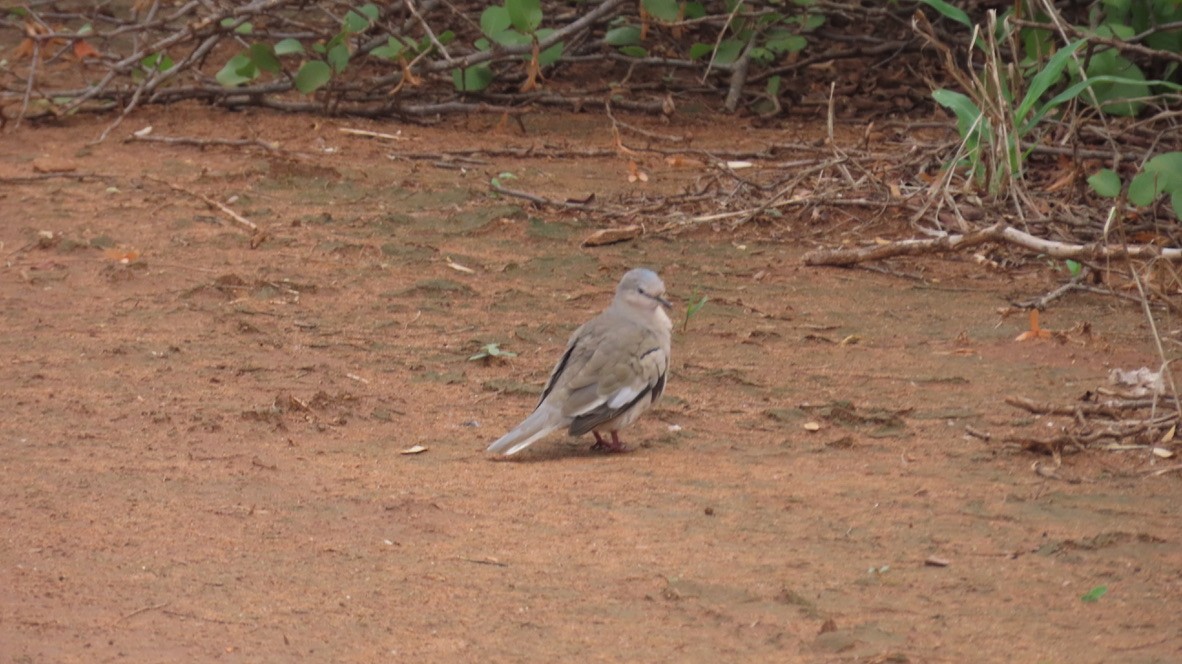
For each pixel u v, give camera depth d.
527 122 20.78
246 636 7.83
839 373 12.49
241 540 9.09
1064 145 17.11
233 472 10.25
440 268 15.23
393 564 8.76
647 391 10.85
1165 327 13.55
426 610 8.15
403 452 10.74
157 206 16.83
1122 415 11.27
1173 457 10.51
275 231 16.14
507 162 18.84
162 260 15.19
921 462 10.55
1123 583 8.51
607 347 10.77
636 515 9.55
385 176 18.02
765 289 14.77
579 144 19.69
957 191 15.79
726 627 7.95
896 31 22.47
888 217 16.62
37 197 17.02
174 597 8.30
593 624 7.98
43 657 7.58
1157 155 15.52
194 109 20.73
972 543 9.09
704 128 20.62
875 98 21.66
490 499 9.82
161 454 10.59
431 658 7.58
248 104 20.84
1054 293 14.30
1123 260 13.91
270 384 12.12
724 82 22.34
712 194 17.34
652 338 10.95
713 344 13.23
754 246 16.11
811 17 21.06
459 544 9.05
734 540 9.12
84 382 12.05
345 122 20.34
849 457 10.70
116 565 8.72
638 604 8.23
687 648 7.70
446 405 11.78
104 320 13.59
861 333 13.51
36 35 19.72
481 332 13.51
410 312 14.02
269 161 18.25
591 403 10.61
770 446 10.96
